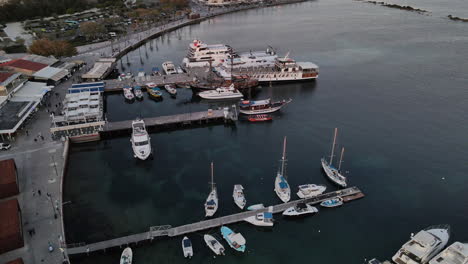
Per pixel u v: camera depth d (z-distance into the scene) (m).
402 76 172.00
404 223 78.12
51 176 86.06
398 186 90.12
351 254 70.75
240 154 106.31
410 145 109.50
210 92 145.12
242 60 174.12
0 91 117.50
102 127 115.06
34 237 67.25
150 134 119.12
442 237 69.81
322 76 176.12
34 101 119.56
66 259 62.53
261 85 167.00
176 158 104.25
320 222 78.75
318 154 105.38
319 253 71.12
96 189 89.62
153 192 88.56
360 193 86.94
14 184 77.19
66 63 166.88
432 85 158.88
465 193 87.44
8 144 97.94
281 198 84.12
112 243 70.62
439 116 128.75
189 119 124.25
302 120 128.38
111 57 187.62
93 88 138.00
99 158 103.62
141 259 68.62
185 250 69.00
